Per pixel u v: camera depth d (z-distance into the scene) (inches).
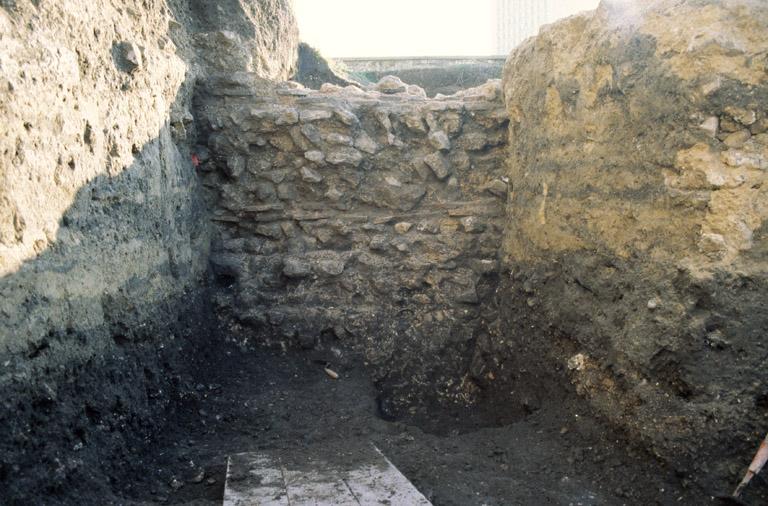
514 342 199.2
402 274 223.5
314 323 218.4
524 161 202.1
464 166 227.0
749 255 125.6
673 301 132.9
